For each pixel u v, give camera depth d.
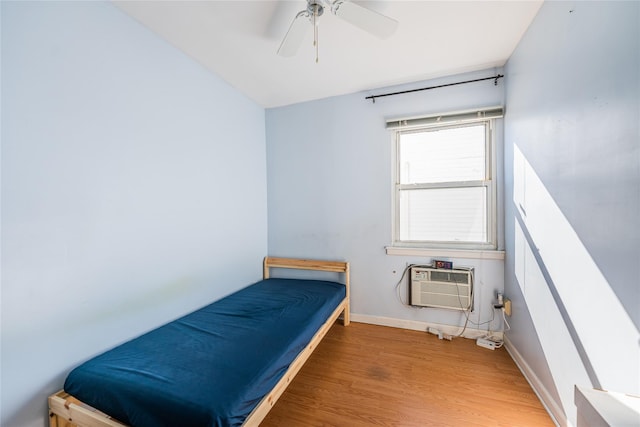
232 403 1.01
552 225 1.45
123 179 1.58
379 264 2.72
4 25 1.11
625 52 0.93
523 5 1.58
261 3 1.55
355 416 1.49
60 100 1.29
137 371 1.21
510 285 2.13
